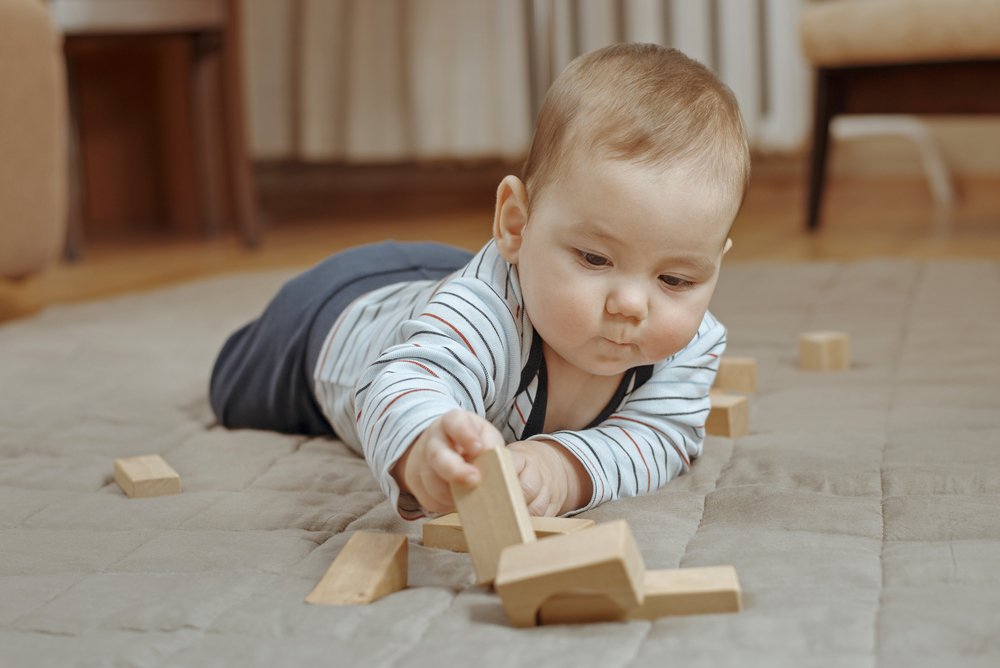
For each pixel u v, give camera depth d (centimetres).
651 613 61
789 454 93
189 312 181
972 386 116
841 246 243
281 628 62
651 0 326
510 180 78
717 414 101
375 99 351
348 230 310
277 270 232
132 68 341
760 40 332
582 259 73
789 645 57
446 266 110
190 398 125
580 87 75
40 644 62
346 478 92
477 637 59
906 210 305
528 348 81
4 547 79
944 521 75
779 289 182
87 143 344
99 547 78
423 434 68
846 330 150
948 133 329
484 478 64
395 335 88
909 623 59
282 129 365
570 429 87
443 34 340
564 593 61
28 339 160
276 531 81
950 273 189
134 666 59
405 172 383
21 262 190
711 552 72
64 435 110
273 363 107
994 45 231
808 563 69
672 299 73
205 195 318
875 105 257
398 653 58
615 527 59
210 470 97
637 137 71
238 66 275
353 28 346
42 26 187
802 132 327
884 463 90
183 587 69
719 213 73
